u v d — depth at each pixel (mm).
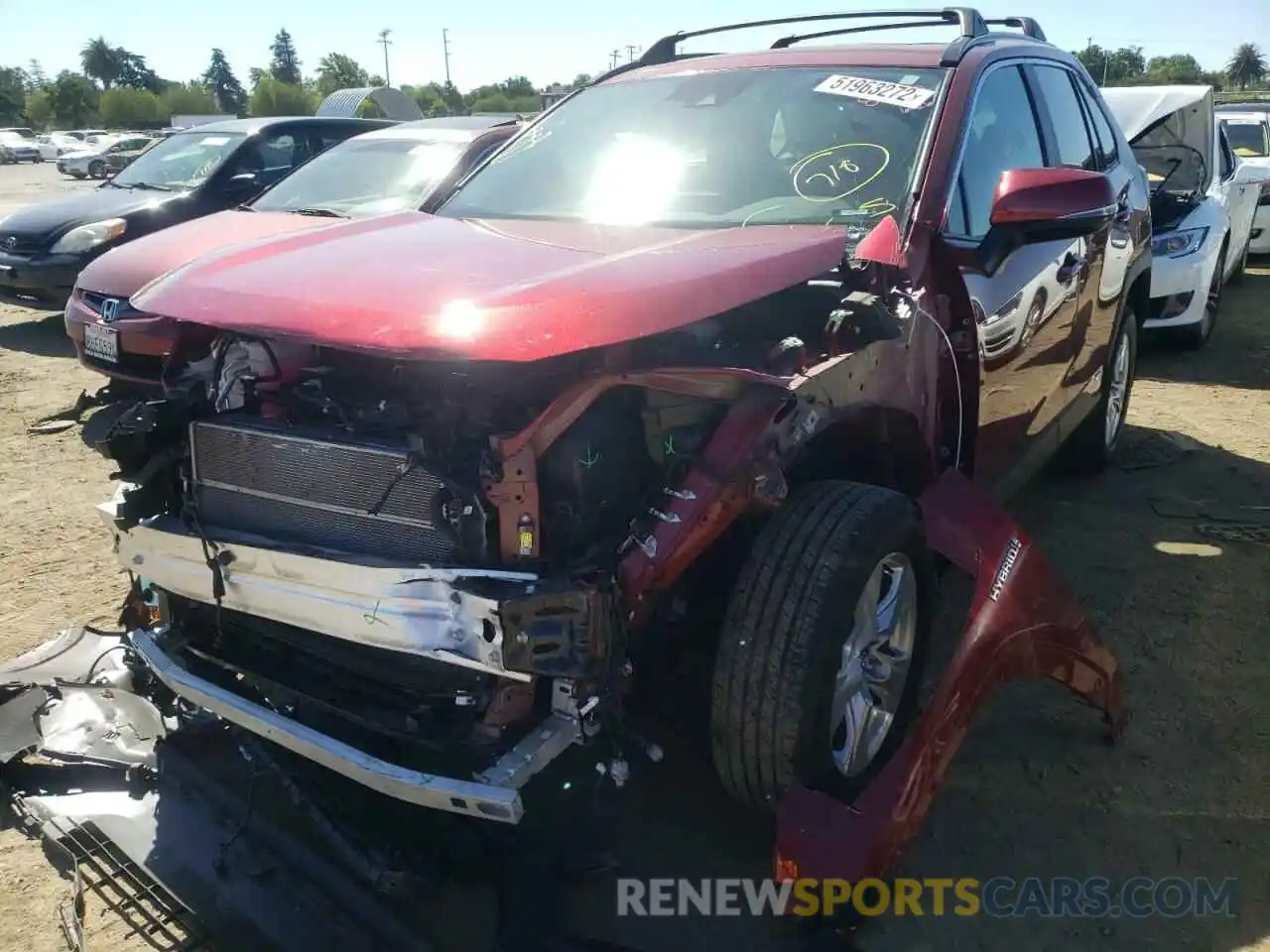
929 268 3045
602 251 2734
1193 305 7855
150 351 5875
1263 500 5113
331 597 2279
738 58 3918
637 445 2406
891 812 2395
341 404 2412
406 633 2172
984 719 3338
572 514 2225
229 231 6547
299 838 2674
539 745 2199
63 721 3227
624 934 2479
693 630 2570
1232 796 2961
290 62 134625
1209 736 3230
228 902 2506
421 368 2340
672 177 3414
